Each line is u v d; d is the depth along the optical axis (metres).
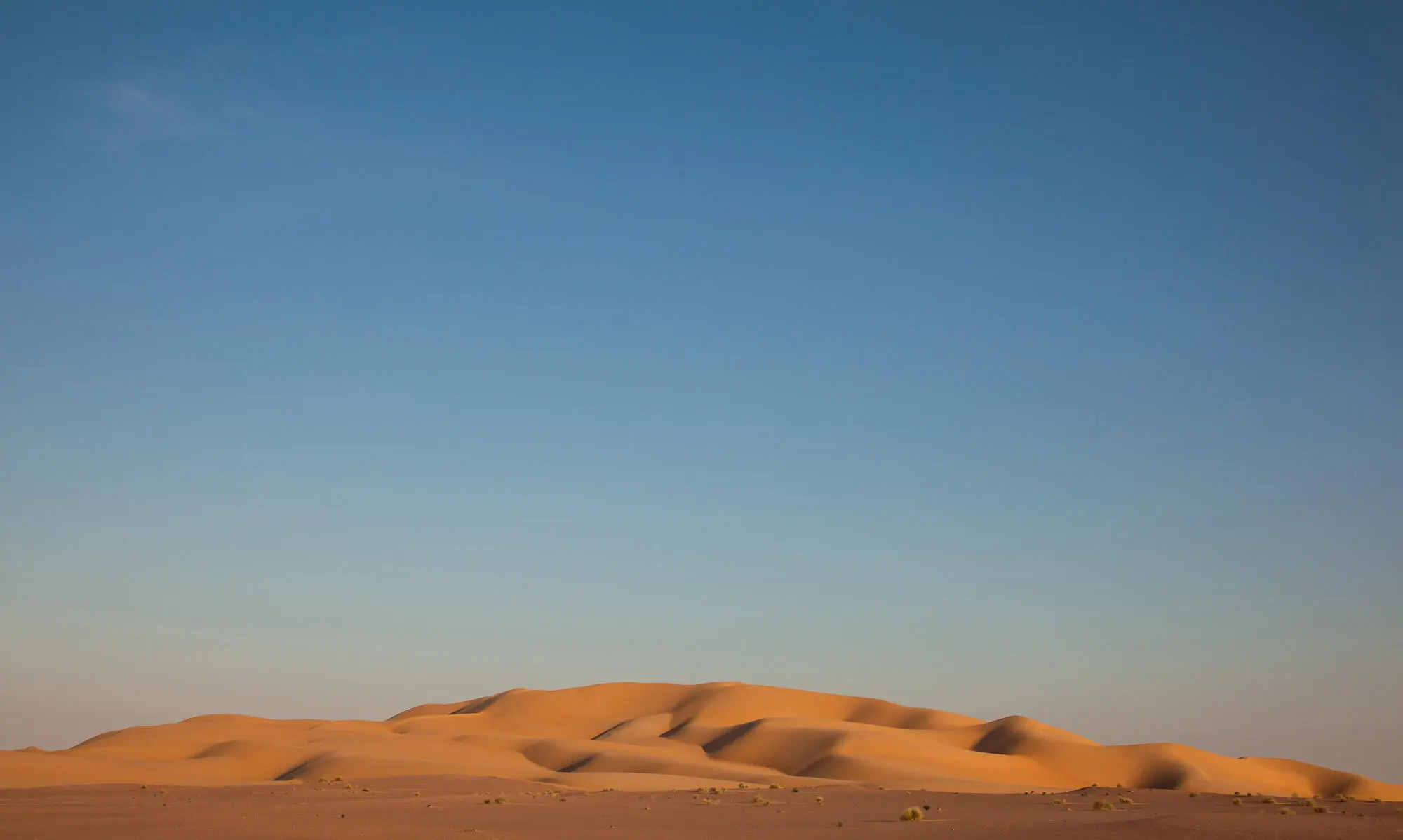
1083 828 54.75
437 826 64.31
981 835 54.38
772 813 78.19
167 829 61.06
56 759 167.25
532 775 175.25
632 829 62.53
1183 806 81.12
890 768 186.88
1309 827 51.91
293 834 57.62
